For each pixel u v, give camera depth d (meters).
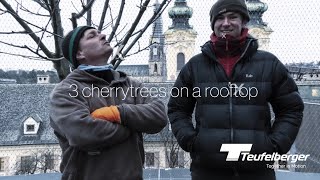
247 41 2.38
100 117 1.82
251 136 2.27
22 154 22.67
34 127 24.42
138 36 2.83
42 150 21.91
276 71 2.34
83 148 1.80
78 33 2.04
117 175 1.86
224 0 2.35
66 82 1.91
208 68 2.41
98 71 1.99
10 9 2.67
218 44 2.38
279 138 2.32
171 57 15.03
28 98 26.61
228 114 2.31
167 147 14.45
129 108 1.87
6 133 24.19
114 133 1.81
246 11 2.37
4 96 26.75
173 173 4.23
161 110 1.99
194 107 2.72
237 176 2.34
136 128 1.89
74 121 1.78
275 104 2.43
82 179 1.88
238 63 2.35
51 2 2.69
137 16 2.73
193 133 2.46
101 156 1.87
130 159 1.92
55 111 1.85
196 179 2.44
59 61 2.90
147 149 14.45
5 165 22.11
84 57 2.03
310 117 6.73
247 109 2.30
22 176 4.14
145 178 4.18
